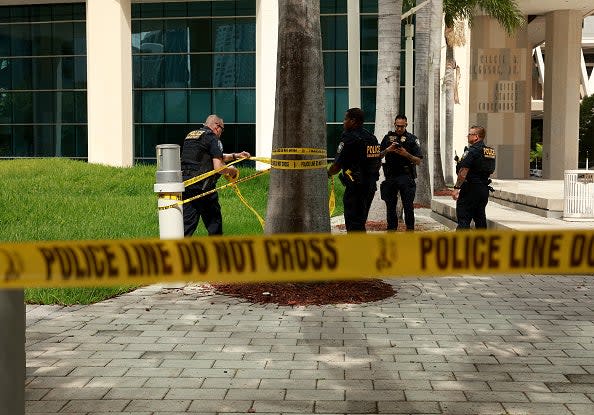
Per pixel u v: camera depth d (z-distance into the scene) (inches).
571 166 1860.2
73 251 110.8
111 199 681.0
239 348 210.7
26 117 1556.3
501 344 215.6
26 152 1560.0
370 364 194.2
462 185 400.2
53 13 1528.1
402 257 115.3
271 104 1315.2
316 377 183.2
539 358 200.5
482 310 263.4
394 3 567.5
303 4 294.4
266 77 1312.7
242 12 1445.6
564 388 174.7
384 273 115.4
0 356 108.4
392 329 233.5
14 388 110.5
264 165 1320.1
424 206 785.6
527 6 1784.0
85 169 933.2
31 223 504.4
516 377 183.3
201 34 1462.8
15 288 110.7
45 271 110.8
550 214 541.0
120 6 1343.5
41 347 213.3
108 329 235.0
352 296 281.4
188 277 111.6
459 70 1469.0
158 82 1481.3
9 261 110.8
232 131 1469.0
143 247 113.0
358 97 516.1
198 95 1472.7
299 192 300.0
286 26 295.9
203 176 340.5
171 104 1482.5
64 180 847.7
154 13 1467.8
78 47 1526.8
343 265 116.5
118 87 1352.1
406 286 311.4
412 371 188.1
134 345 214.7
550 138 1868.8
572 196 509.7
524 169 1892.2
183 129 1481.3
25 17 1539.1
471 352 206.5
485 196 397.7
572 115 1851.6
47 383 179.6
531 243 115.0
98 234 438.9
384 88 574.6
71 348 212.1
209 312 258.8
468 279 329.4
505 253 115.6
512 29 1140.5
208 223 354.6
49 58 1537.9
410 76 774.5
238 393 171.3
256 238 114.6
